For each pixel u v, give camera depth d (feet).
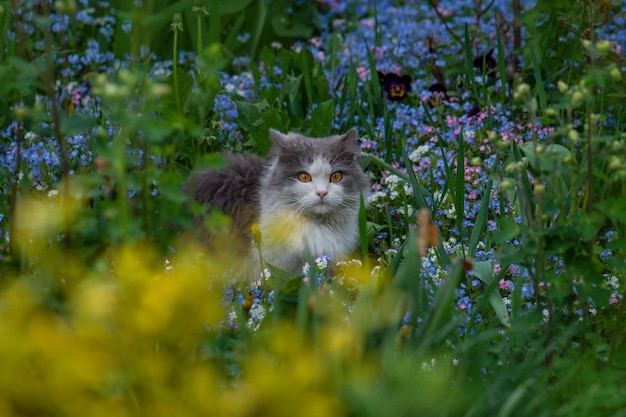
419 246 15.30
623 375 15.42
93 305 12.32
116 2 36.24
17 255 17.16
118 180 15.17
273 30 37.14
